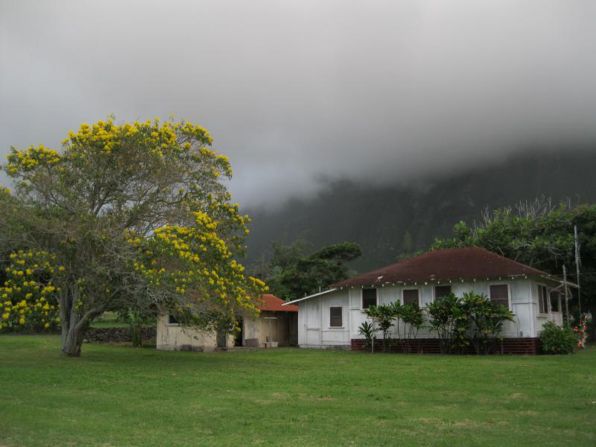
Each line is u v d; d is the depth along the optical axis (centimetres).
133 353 2400
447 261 2866
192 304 1878
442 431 851
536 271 2583
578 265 3244
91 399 1102
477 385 1359
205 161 2166
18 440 771
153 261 1862
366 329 2831
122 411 987
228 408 1030
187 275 1806
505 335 2586
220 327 2088
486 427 878
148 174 1981
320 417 952
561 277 3538
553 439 797
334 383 1391
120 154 1967
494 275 2600
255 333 3362
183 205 2022
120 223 1944
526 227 3800
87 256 1905
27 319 1867
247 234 2186
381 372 1656
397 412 1000
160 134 2072
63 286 1950
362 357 2333
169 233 1877
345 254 5997
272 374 1588
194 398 1139
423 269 2852
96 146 1969
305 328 3197
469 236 4022
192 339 2959
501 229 3844
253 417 948
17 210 1842
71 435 804
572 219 3684
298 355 2458
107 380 1391
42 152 1978
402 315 2684
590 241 3506
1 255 1942
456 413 992
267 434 829
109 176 1975
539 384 1375
